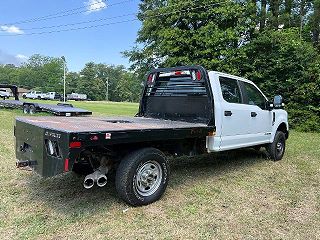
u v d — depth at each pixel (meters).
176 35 20.33
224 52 18.75
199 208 4.19
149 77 6.39
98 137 3.53
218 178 5.67
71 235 3.30
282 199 4.68
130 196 3.98
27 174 5.30
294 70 16.31
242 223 3.78
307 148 9.44
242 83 6.24
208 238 3.37
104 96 126.00
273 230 3.63
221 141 5.39
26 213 3.77
